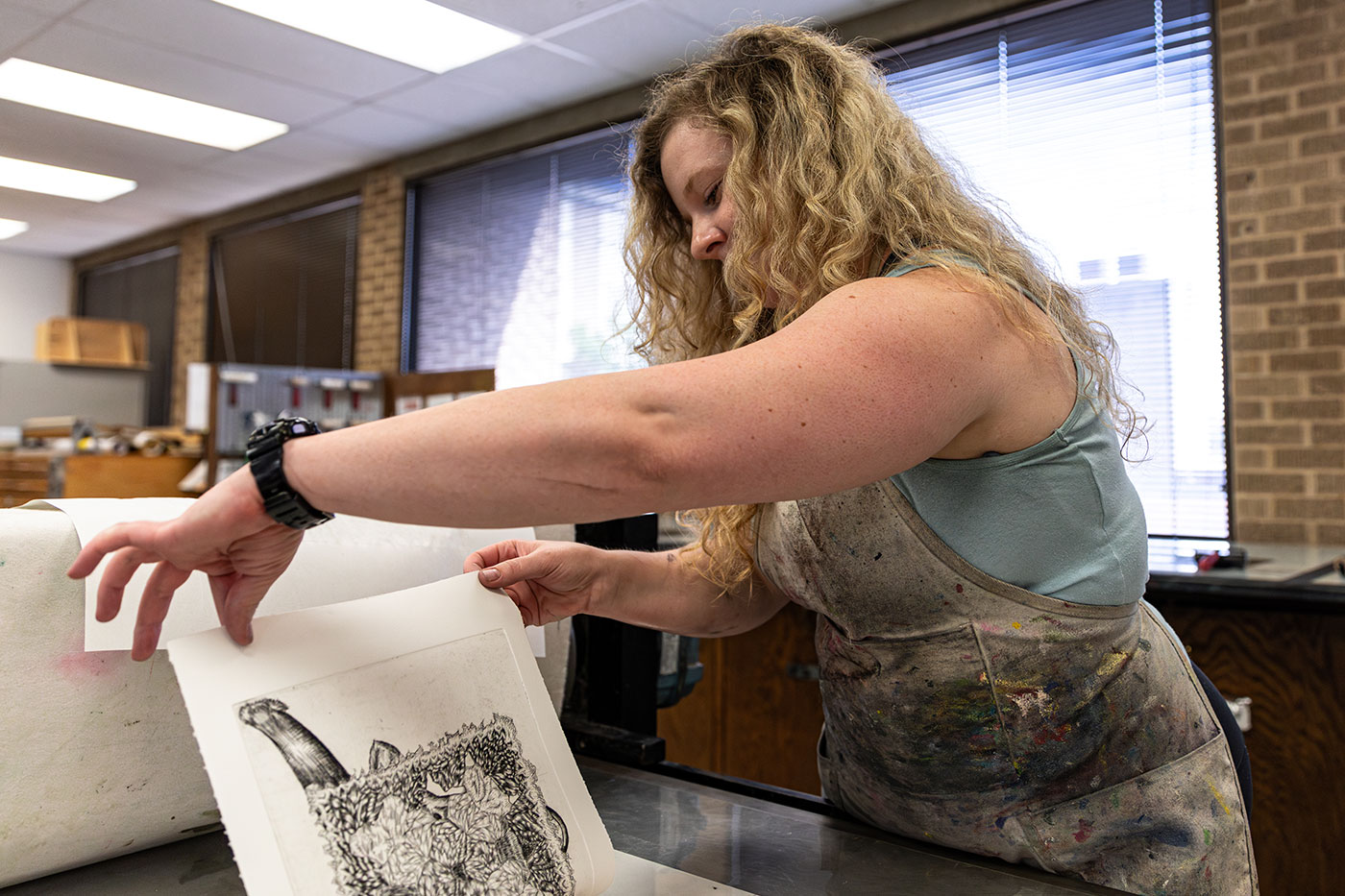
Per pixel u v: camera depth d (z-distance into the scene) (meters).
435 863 0.52
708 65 0.78
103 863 0.66
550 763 0.62
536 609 0.79
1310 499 2.92
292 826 0.48
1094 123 3.37
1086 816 0.74
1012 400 0.64
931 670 0.74
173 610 0.64
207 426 3.69
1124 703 0.73
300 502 0.48
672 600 0.88
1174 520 3.20
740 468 0.49
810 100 0.71
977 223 0.73
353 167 5.84
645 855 0.70
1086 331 0.76
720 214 0.76
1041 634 0.70
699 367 0.50
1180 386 3.19
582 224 4.87
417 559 0.78
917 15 3.70
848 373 0.51
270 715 0.50
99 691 0.61
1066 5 3.43
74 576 0.51
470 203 5.45
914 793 0.80
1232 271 3.08
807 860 0.70
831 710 0.85
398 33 3.93
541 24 3.84
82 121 4.97
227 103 4.71
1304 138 2.95
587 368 4.84
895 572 0.72
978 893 0.65
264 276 6.64
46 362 6.20
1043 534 0.69
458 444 0.46
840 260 0.68
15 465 4.24
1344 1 2.88
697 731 2.39
